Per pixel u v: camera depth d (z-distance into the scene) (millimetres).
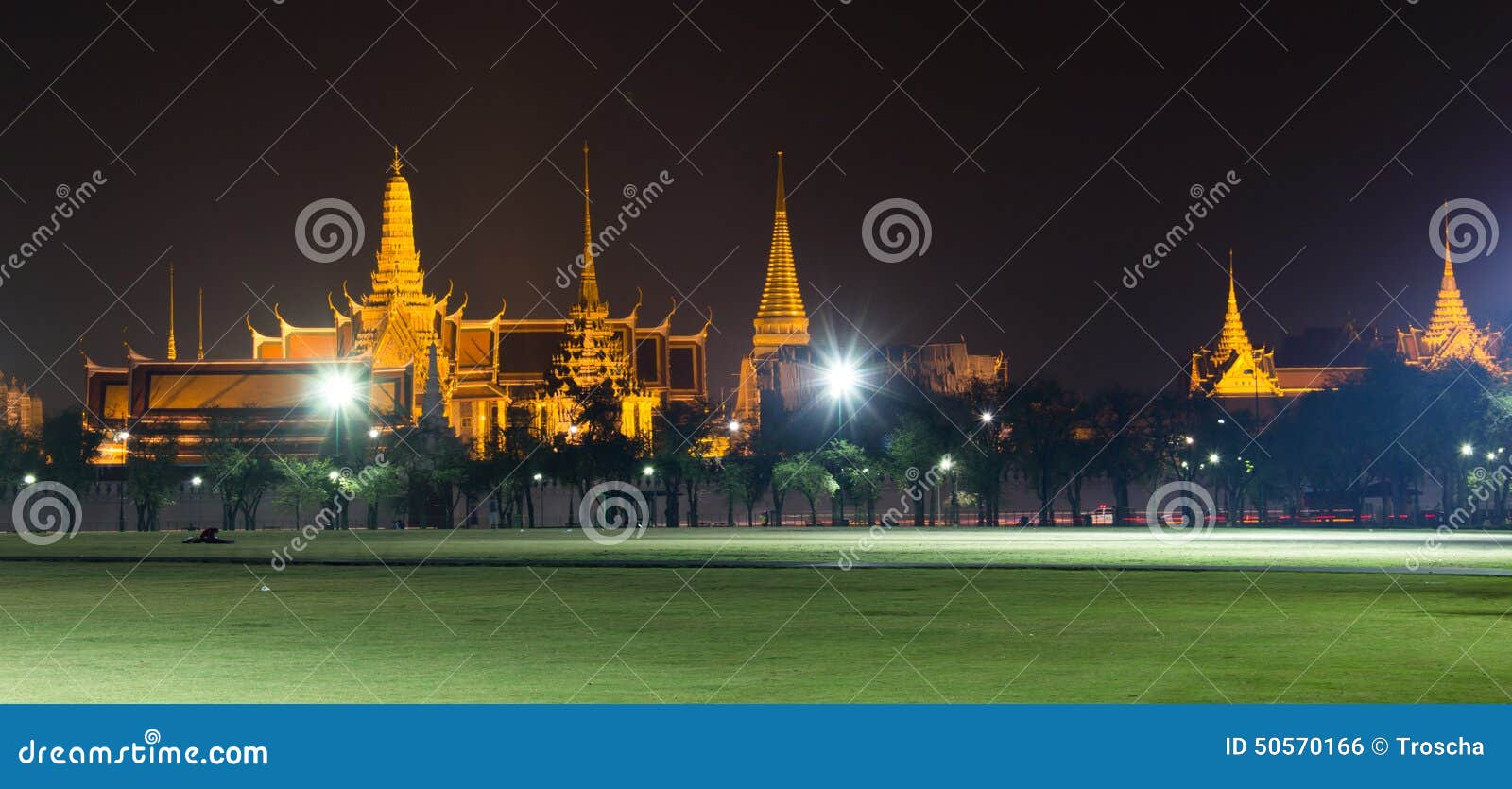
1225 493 194500
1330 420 169250
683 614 45406
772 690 30797
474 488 171750
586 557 82625
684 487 187375
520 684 31641
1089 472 180500
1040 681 31672
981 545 99812
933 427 178500
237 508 169625
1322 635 39219
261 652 36750
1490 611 45562
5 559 81812
